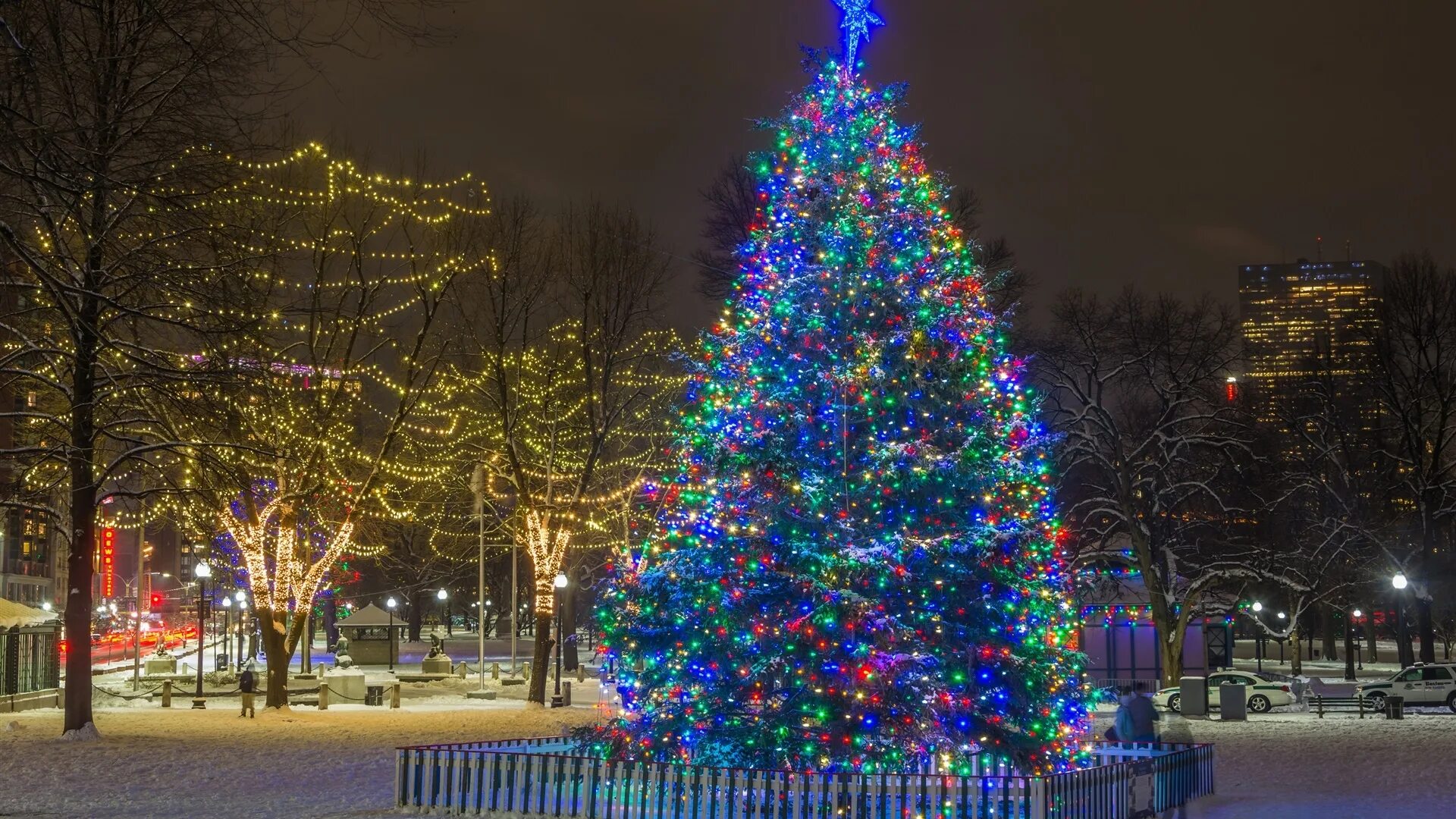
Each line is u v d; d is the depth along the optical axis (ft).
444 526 254.68
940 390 66.64
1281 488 211.20
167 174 71.77
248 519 146.30
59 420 104.63
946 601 64.23
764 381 67.87
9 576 379.35
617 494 173.58
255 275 87.04
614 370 165.58
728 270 127.54
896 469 64.85
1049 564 68.44
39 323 100.07
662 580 65.72
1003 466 66.90
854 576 64.85
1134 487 187.83
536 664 156.87
